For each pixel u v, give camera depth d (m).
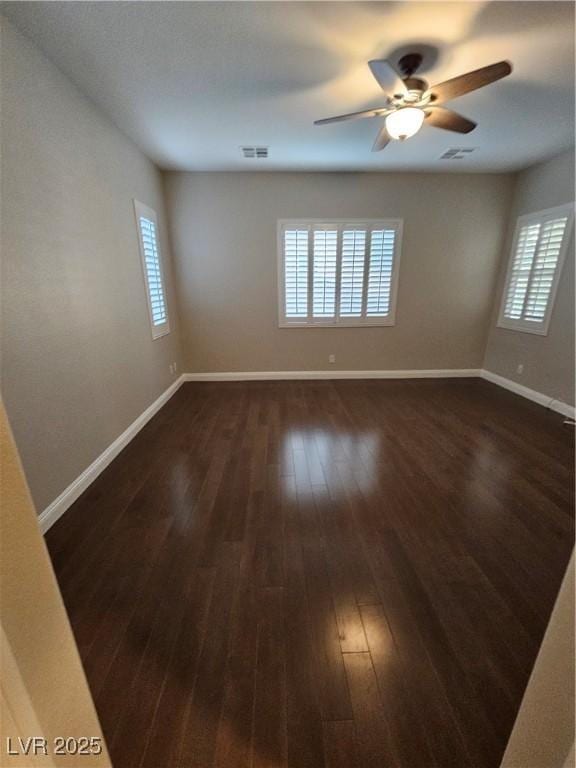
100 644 1.29
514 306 4.35
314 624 1.36
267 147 3.37
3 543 0.50
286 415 3.58
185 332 4.70
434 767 0.95
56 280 2.04
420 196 4.34
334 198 4.29
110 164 2.76
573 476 2.41
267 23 1.76
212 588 1.53
